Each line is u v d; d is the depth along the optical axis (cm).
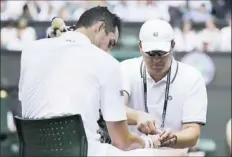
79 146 1003
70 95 1019
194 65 2694
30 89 1054
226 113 2639
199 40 3134
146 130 1153
